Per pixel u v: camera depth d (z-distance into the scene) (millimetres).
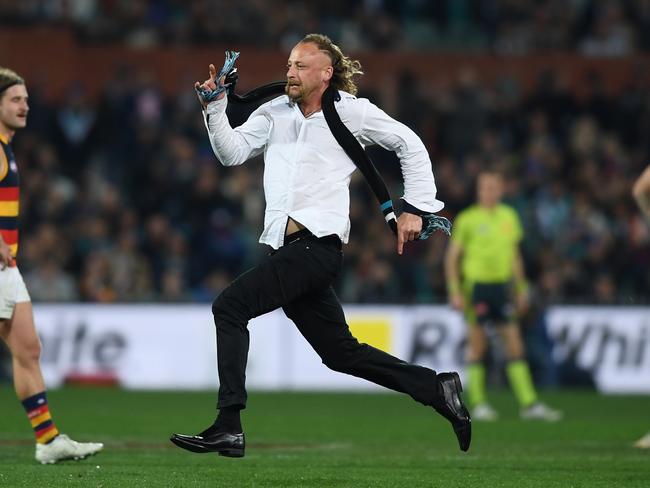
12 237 26062
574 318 61188
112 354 59812
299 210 22141
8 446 31516
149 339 60031
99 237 64812
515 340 45688
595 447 33438
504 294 45344
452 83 83688
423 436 37000
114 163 70875
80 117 73500
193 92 75812
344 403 51156
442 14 88688
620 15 88375
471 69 83625
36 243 62594
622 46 87250
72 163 70688
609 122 78688
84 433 36656
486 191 45531
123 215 66188
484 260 45375
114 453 30078
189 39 81375
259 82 81438
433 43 87688
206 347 60094
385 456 30094
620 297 65812
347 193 22516
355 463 27953
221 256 65688
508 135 75688
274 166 22500
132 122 72500
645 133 78688
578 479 24781
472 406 51406
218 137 22422
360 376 22969
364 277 64312
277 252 22219
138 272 63562
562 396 56781
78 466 26344
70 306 59875
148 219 68188
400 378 22828
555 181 73688
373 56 83125
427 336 60938
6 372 60312
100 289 61938
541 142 75500
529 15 88438
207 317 60219
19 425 38312
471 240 45656
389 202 22391
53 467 26000
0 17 79062
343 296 64688
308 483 23375
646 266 68438
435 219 22375
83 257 64312
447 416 22969
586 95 81688
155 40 81500
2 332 26312
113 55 80500
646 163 76125
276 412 46000
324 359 22891
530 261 65188
